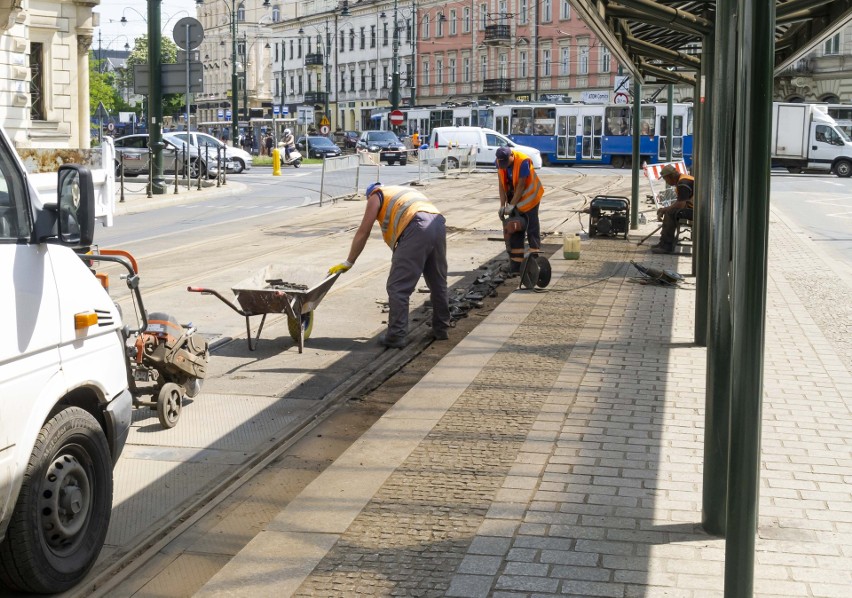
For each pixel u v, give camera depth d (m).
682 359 8.93
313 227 22.05
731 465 3.94
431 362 9.55
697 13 9.72
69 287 4.83
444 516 5.36
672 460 6.21
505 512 5.38
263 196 32.97
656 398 7.64
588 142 56.62
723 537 5.05
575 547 4.92
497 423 7.02
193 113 126.69
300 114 63.69
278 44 113.19
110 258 6.57
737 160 3.87
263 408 8.04
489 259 16.75
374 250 17.73
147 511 5.89
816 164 47.66
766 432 6.84
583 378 8.27
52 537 4.69
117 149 40.81
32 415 4.45
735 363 3.91
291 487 6.32
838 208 28.94
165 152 41.16
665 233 16.77
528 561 4.76
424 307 11.89
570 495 5.62
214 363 9.46
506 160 13.69
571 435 6.72
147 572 5.07
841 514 5.37
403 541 5.06
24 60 32.94
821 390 7.96
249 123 81.94
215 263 15.87
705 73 9.03
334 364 9.45
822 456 6.33
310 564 4.82
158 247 18.23
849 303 12.30
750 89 3.74
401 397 8.04
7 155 4.64
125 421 5.30
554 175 44.50
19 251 4.52
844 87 57.44
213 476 6.50
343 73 101.25
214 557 5.26
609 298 12.23
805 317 11.18
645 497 5.59
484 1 81.75
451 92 86.69
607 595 4.40
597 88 73.69
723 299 5.03
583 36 73.94
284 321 11.38
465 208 27.50
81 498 4.82
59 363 4.70
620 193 32.38
